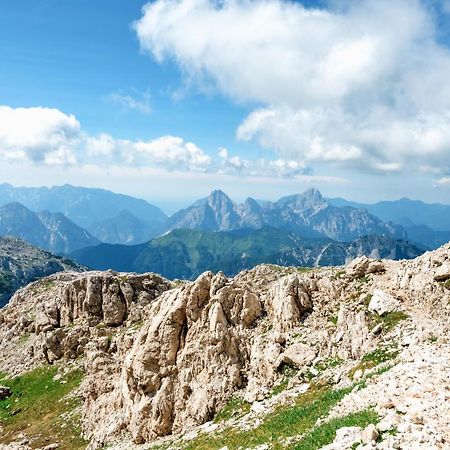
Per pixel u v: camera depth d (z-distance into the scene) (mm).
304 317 53625
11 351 111000
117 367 73188
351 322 46969
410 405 23250
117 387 65750
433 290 44938
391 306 46312
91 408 68250
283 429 31703
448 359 28875
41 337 104188
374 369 36219
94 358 81188
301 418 32094
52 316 111250
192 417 48719
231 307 56719
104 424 60781
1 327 128625
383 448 19656
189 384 51750
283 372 47000
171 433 49688
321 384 40562
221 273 59750
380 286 51906
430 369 27828
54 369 94062
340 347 45594
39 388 88750
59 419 73000
